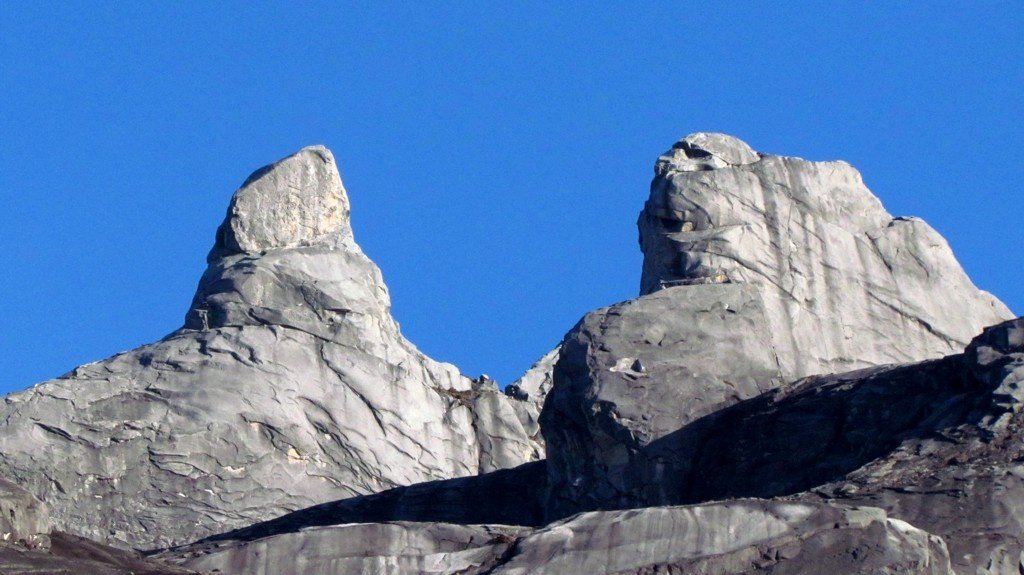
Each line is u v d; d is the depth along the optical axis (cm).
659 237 16750
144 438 17900
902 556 12656
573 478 15462
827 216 16975
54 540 12525
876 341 16775
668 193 16812
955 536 13338
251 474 17900
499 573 12812
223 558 13250
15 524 12369
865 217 17138
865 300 16850
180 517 17700
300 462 18038
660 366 15688
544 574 12800
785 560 12694
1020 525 13388
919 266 17112
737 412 15475
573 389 15662
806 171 17050
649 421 15412
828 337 16625
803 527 12781
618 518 12900
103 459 17800
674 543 12800
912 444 14225
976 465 13812
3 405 17988
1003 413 14162
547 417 15700
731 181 16862
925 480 13750
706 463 15250
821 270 16788
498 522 15912
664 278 16612
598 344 15812
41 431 17838
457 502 16150
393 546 13212
